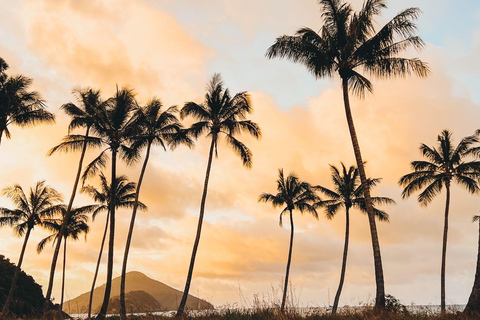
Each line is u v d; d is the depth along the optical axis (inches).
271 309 496.1
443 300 1411.2
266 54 958.4
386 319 485.7
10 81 1301.7
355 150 906.7
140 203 1825.8
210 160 1322.6
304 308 519.2
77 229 2012.8
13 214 1723.7
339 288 1669.5
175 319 512.4
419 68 903.1
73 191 1492.4
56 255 1465.3
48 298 1413.6
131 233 1343.5
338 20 933.2
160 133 1455.5
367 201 874.1
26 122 1344.7
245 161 1347.2
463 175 1524.4
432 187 1546.5
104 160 1389.0
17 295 2655.0
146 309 576.7
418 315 501.7
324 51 949.2
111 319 1072.2
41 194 1791.3
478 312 526.0
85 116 1400.1
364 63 944.3
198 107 1336.1
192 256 1216.8
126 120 1411.2
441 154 1550.2
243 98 1346.0
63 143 1349.7
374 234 849.5
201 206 1273.4
